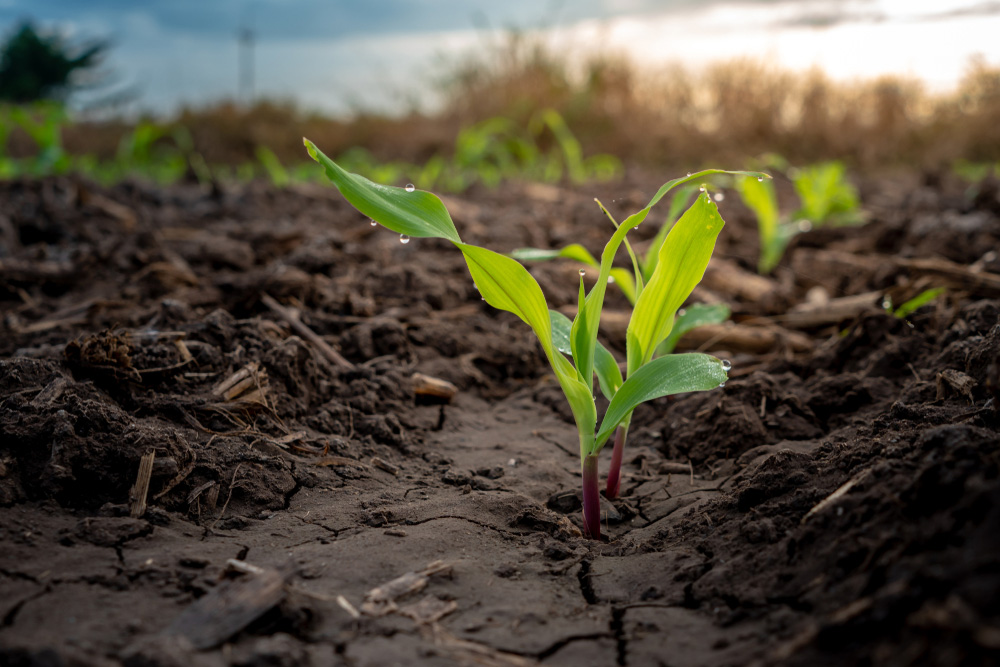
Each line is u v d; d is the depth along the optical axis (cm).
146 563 38
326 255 72
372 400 54
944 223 88
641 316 43
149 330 56
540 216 102
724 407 52
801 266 86
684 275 42
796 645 32
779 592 36
